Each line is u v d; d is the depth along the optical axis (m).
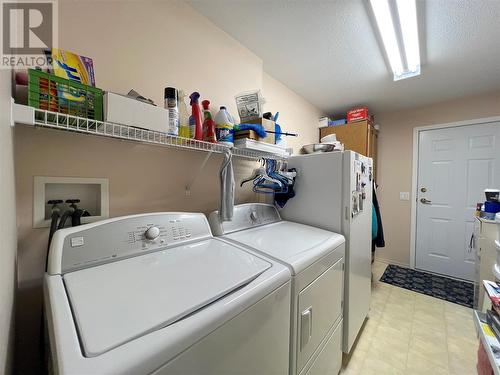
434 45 1.71
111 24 1.04
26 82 0.74
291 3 1.35
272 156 1.66
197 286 0.67
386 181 3.30
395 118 3.22
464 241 2.78
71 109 0.75
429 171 3.00
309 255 1.03
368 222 1.92
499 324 0.82
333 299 1.26
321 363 1.14
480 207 1.95
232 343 0.63
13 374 0.69
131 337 0.47
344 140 2.86
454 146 2.83
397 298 2.33
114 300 0.58
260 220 1.51
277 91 2.29
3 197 0.47
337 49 1.79
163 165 1.24
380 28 1.55
